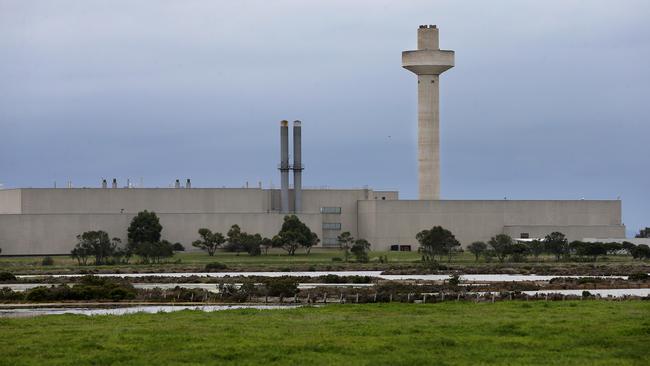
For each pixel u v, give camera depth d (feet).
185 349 337.31
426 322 408.05
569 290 638.12
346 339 356.59
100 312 498.28
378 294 554.05
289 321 412.57
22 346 344.90
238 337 362.33
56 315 447.83
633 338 362.33
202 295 580.71
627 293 606.55
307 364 312.09
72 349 338.95
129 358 323.16
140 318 431.02
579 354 331.57
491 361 319.06
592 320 412.57
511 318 423.23
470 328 387.14
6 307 537.24
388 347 340.59
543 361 319.06
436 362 316.19
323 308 474.49
